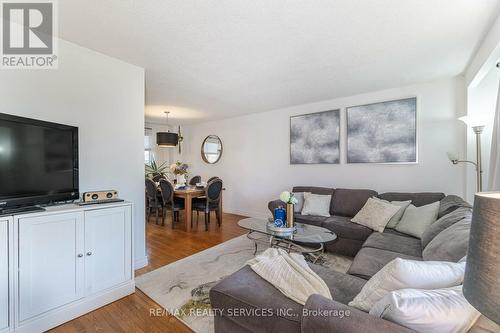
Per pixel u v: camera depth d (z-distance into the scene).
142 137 2.74
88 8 1.69
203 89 3.54
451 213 2.05
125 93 2.58
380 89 3.50
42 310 1.61
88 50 2.29
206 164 6.21
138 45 2.23
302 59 2.53
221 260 2.82
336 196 3.60
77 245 1.79
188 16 1.79
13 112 1.85
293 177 4.54
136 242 2.64
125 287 2.07
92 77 2.32
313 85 3.34
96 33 2.02
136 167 2.68
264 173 4.99
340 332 0.81
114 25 1.90
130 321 1.74
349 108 3.82
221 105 4.48
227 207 5.72
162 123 6.45
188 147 6.71
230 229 4.21
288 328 1.07
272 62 2.60
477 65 2.36
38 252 1.59
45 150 1.80
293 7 1.69
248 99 4.05
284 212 2.87
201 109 4.81
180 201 4.57
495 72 2.64
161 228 4.27
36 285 1.58
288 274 1.43
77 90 2.21
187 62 2.60
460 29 1.95
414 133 3.29
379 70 2.82
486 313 0.56
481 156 2.71
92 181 2.32
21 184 1.65
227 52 2.37
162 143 5.02
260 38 2.11
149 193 4.72
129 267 2.11
